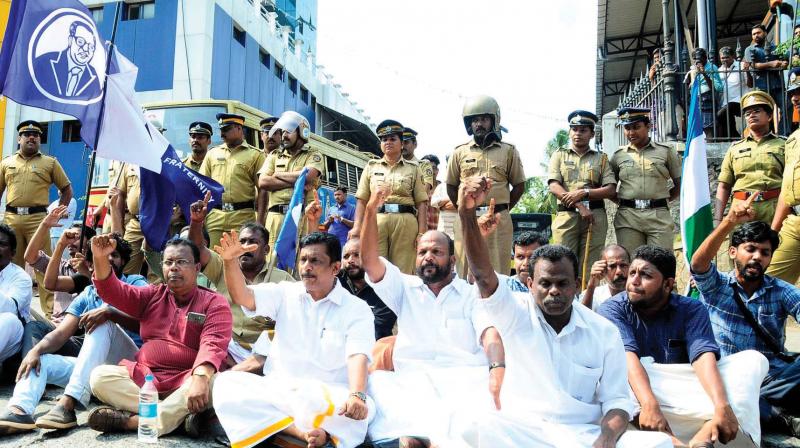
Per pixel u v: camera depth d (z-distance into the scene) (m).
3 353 4.66
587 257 6.38
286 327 3.87
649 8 14.03
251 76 21.12
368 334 3.75
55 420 3.73
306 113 25.88
